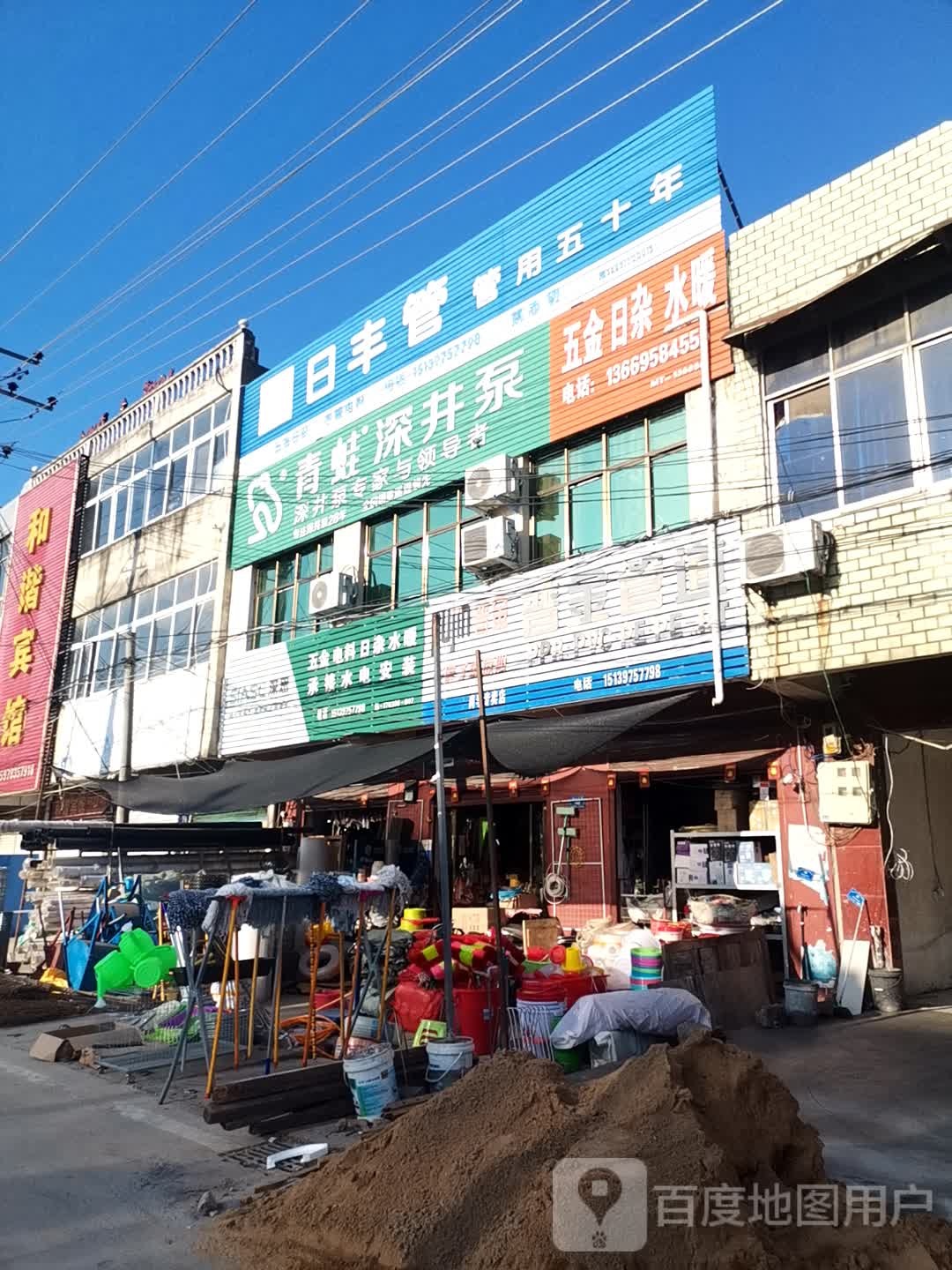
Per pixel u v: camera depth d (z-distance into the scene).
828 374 9.38
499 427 12.56
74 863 12.78
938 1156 5.11
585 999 7.29
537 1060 4.97
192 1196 4.86
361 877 12.37
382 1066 6.15
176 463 19.00
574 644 11.00
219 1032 6.77
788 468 9.55
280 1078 6.04
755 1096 4.58
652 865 11.80
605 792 11.86
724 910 9.97
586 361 11.62
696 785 11.60
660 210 11.11
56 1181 5.08
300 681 14.86
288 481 15.97
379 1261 3.81
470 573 12.78
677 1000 7.51
